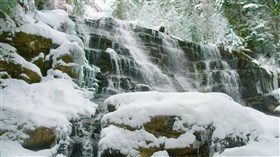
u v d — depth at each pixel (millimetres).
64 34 7570
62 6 10836
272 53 14039
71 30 8508
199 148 4738
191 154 4711
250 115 5109
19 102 5441
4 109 5105
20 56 6344
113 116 5031
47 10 8977
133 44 10430
